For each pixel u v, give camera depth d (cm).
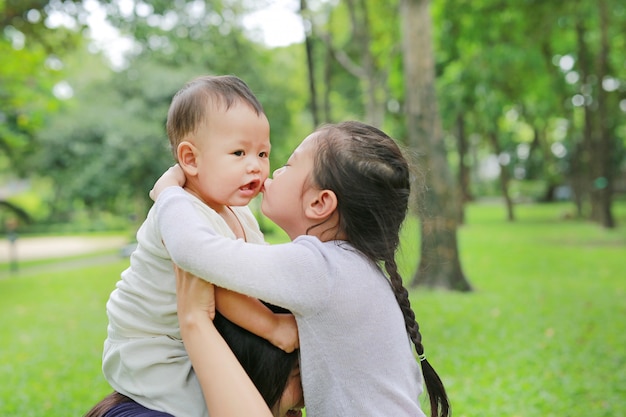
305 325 150
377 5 1603
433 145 947
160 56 1977
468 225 2358
